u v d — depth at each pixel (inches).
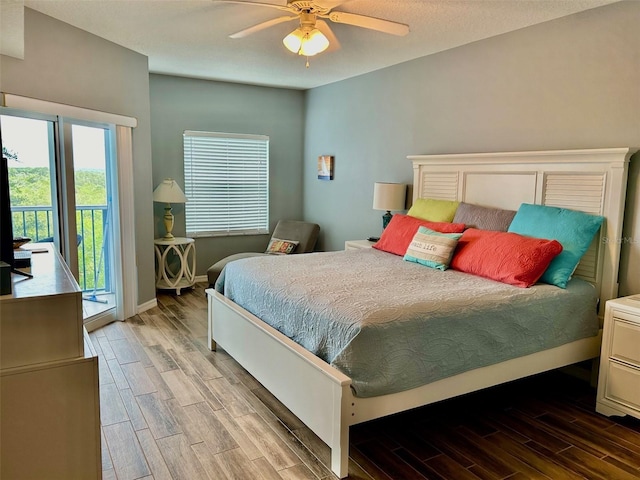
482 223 139.8
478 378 97.2
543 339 105.3
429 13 123.9
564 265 113.9
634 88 112.4
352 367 82.4
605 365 107.0
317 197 242.5
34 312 61.8
